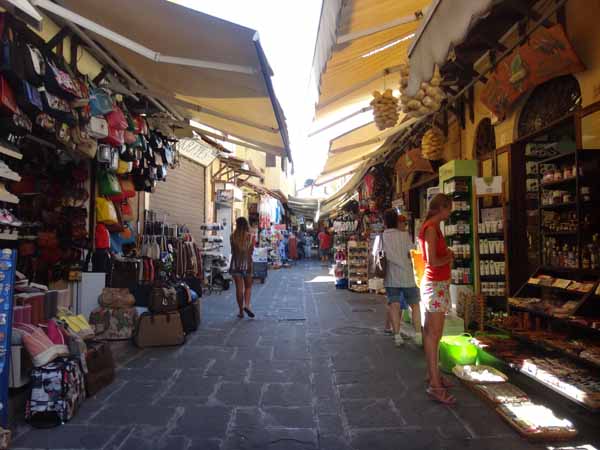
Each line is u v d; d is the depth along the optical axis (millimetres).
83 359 4164
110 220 6902
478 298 5918
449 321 5691
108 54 5758
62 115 4660
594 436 3385
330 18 3840
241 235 8508
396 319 6223
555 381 3695
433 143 8523
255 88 5254
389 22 4609
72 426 3629
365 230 13734
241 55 4434
